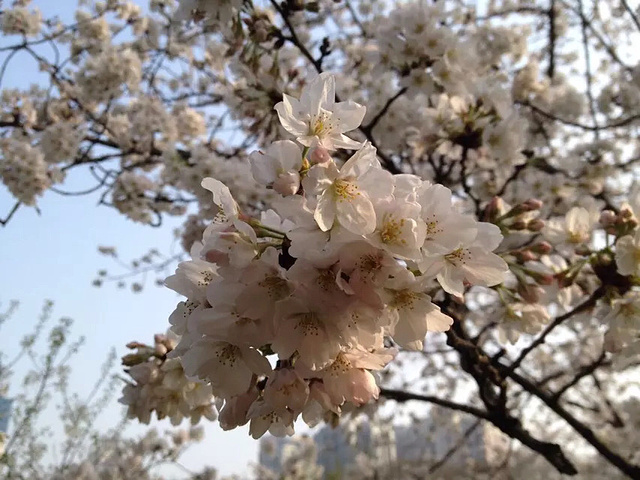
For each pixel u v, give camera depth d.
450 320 0.18
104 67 0.72
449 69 0.49
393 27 0.50
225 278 0.17
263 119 0.57
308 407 0.20
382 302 0.17
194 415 0.31
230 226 0.18
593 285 0.36
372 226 0.16
